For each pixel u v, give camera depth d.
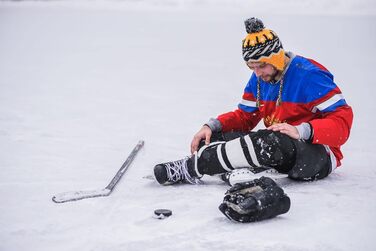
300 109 3.64
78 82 8.89
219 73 9.86
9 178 3.79
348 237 2.76
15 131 5.37
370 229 2.86
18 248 2.64
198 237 2.75
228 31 17.62
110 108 6.76
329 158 3.67
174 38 15.91
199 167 3.52
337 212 3.11
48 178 3.81
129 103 7.12
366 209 3.16
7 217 3.04
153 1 29.72
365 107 6.78
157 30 18.05
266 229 2.85
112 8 28.80
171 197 3.37
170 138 5.18
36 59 11.81
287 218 3.01
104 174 3.94
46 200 3.32
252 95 3.96
